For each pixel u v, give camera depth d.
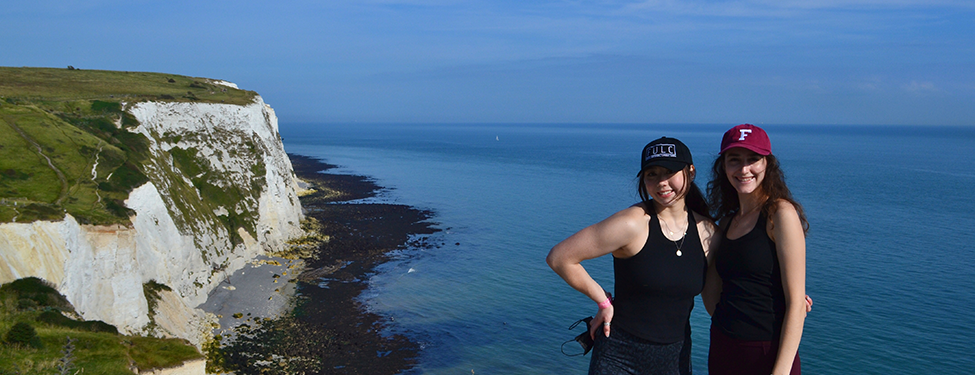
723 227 5.37
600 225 4.80
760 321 5.00
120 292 28.67
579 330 35.47
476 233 63.59
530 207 81.50
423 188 102.19
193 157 50.72
